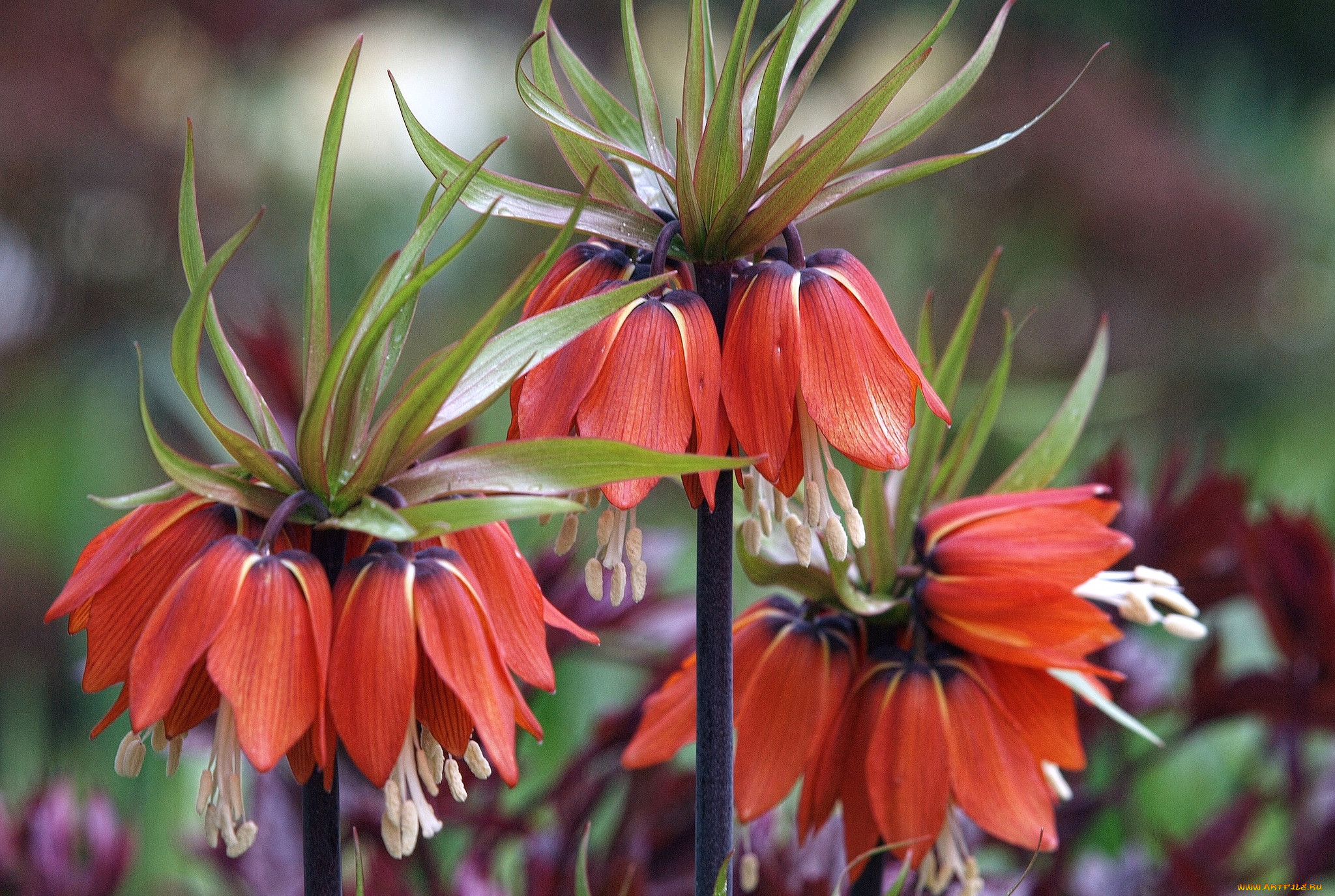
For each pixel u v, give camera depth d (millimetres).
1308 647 1215
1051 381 3562
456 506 903
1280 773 1544
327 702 912
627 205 961
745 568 1014
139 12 3547
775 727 1012
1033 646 997
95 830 1212
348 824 1135
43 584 2652
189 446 2812
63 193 3256
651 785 1160
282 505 912
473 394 924
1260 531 1226
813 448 972
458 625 915
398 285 928
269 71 3613
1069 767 1021
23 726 1802
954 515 1017
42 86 3229
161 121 3457
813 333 940
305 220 3447
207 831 927
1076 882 1267
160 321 3277
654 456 906
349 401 916
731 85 931
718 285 955
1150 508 1283
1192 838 1321
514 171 3553
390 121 3439
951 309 3533
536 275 899
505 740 911
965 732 1004
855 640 1021
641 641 1198
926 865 1026
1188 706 1242
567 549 961
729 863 942
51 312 3254
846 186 955
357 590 912
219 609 901
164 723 930
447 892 1149
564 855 1154
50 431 3029
